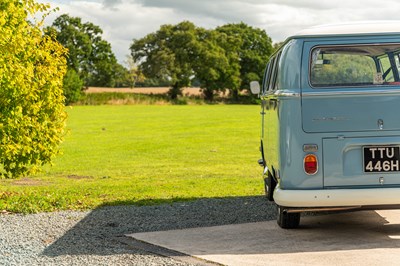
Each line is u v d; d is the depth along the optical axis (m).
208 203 10.76
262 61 125.62
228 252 7.03
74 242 7.72
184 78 117.94
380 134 7.24
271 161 8.68
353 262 6.45
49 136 11.76
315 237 7.79
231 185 14.36
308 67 7.30
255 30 131.12
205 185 14.45
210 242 7.59
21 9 11.23
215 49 120.94
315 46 7.34
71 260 6.79
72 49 116.50
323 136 7.23
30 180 16.34
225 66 119.62
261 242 7.54
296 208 7.25
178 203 10.84
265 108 9.85
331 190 7.15
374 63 7.34
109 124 48.12
